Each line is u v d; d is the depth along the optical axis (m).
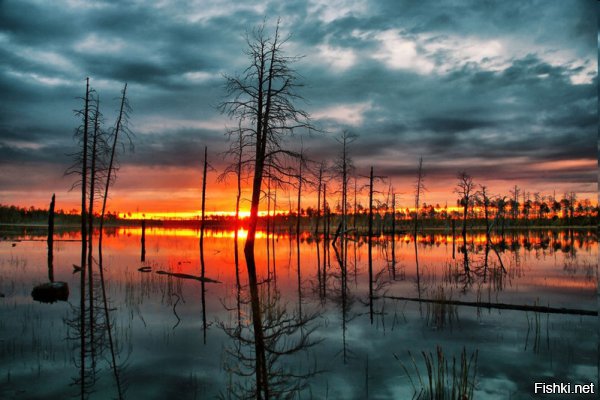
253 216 21.67
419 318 10.49
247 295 13.46
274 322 10.11
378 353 7.90
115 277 17.17
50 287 12.82
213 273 18.59
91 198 24.75
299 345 8.39
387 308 11.65
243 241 45.91
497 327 9.61
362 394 6.14
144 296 13.17
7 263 21.52
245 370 7.10
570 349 8.05
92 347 8.20
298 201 41.28
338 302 12.48
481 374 6.87
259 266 21.44
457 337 8.88
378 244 41.16
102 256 25.84
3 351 7.92
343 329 9.52
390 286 15.35
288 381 6.65
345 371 7.02
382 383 6.53
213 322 10.06
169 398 6.02
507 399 5.97
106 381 6.57
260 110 21.22
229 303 12.20
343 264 22.48
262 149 21.38
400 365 7.30
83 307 11.56
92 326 9.67
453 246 35.25
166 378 6.75
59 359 7.55
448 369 7.08
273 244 40.69
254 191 21.78
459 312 11.12
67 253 27.33
